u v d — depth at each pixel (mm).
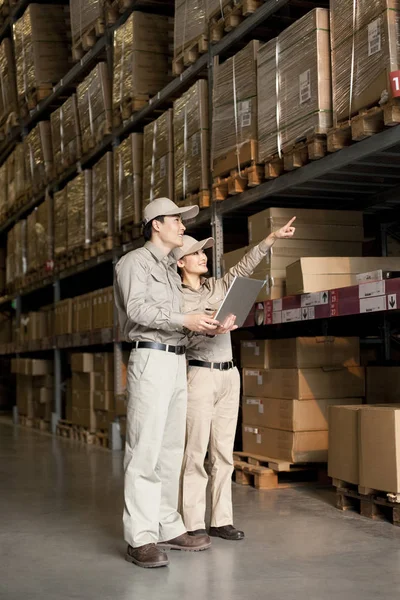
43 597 3479
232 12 6320
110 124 9188
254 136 6086
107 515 5461
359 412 5016
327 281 5590
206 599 3385
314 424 6023
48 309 12734
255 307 6320
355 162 5535
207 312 4363
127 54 8484
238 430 7641
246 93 6180
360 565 3885
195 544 4258
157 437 4012
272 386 6324
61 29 11250
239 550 4262
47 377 12406
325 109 5211
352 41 4859
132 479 4027
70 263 10656
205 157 6934
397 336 7371
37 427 12898
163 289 4125
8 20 12508
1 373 17453
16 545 4594
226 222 7949
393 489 4684
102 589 3588
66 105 10398
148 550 4000
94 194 9695
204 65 7020
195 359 4500
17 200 12953
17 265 13258
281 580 3652
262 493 5984
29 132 12445
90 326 10320
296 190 6598
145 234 4238
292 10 6797
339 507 5312
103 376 9914
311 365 6000
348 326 7855
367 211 7328
